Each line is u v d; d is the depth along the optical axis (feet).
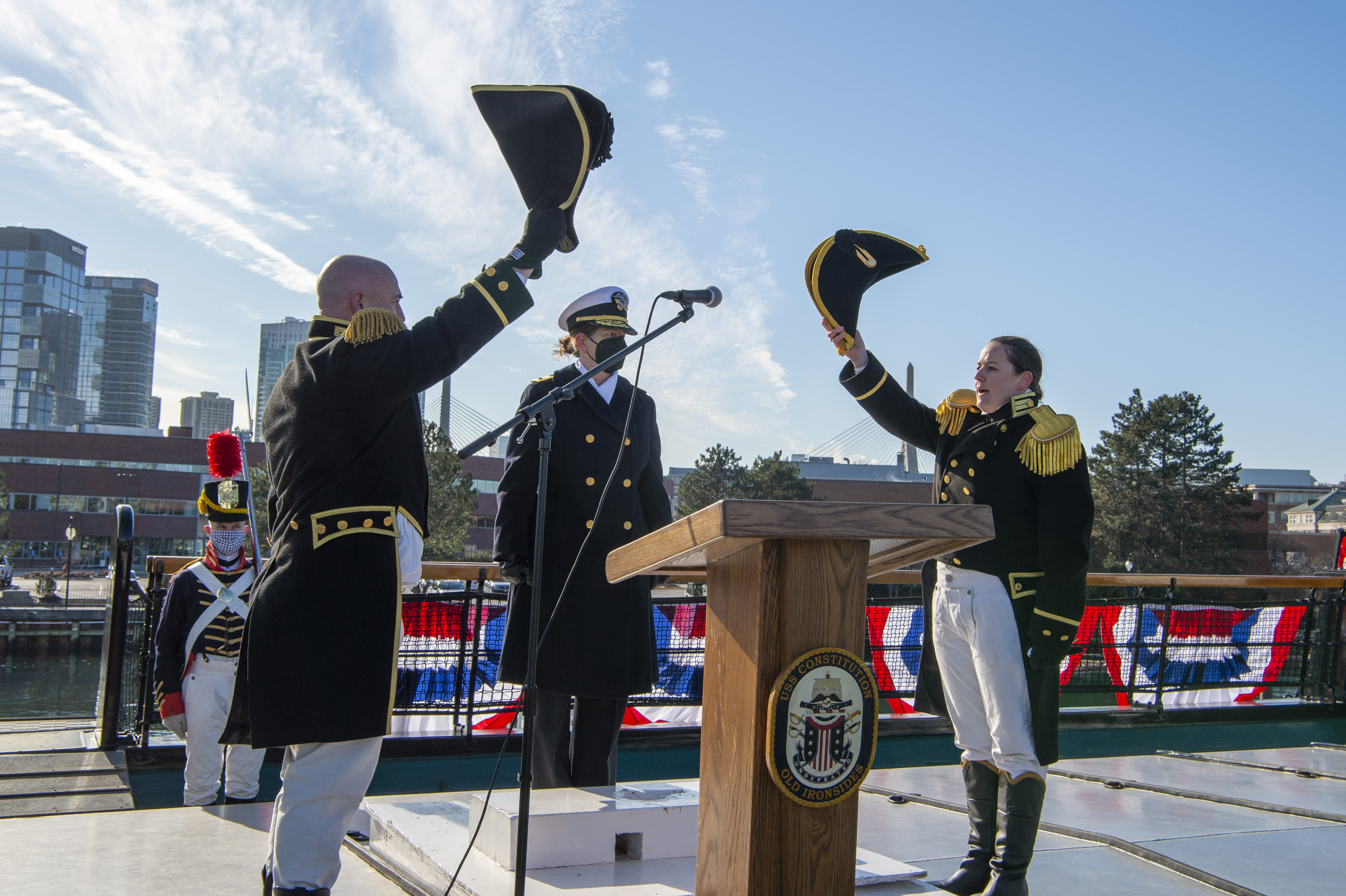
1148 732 20.92
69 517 241.55
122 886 8.17
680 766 17.35
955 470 9.26
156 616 16.90
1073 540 8.32
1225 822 11.44
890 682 20.35
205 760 14.49
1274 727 21.66
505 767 16.39
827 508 5.10
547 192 6.98
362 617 6.55
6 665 112.88
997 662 8.45
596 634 10.69
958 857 10.02
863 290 10.14
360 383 6.39
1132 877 9.36
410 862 8.71
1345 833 10.85
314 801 6.50
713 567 6.18
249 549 16.51
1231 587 22.93
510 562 10.81
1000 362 9.18
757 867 5.30
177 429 255.09
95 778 15.44
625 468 11.19
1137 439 166.81
